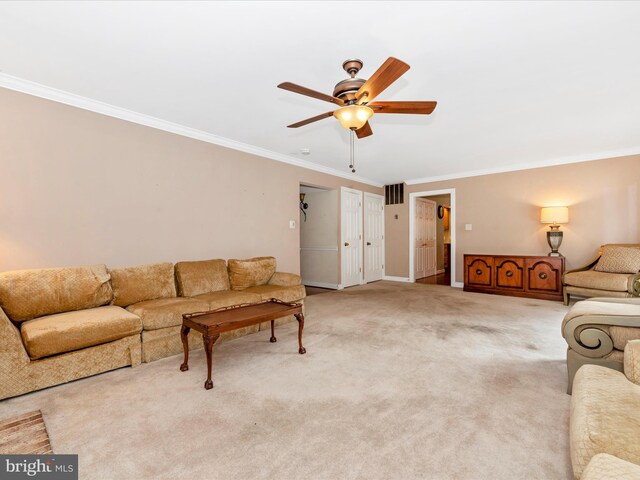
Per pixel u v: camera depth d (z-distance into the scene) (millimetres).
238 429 1641
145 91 2744
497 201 5719
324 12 1773
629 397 1204
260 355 2650
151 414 1777
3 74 2445
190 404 1881
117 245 3104
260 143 4227
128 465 1386
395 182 7070
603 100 2904
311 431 1621
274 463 1397
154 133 3377
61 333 2084
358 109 2074
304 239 6531
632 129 3686
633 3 1695
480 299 4914
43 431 1622
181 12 1775
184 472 1346
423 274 7523
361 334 3197
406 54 2178
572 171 4992
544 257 4801
